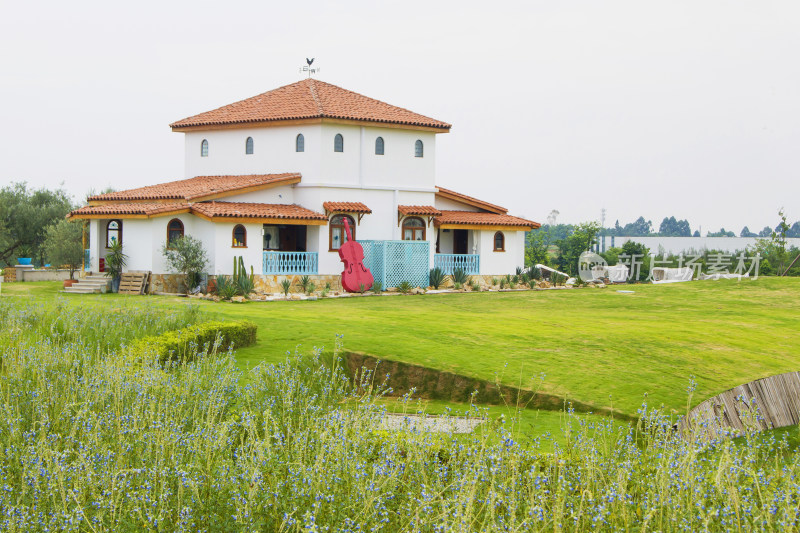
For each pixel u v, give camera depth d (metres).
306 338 23.25
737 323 31.16
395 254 42.97
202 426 12.38
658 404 18.28
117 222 40.38
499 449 10.77
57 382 14.09
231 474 9.82
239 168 45.25
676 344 24.38
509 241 48.66
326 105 43.44
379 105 46.44
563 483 9.88
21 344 17.53
